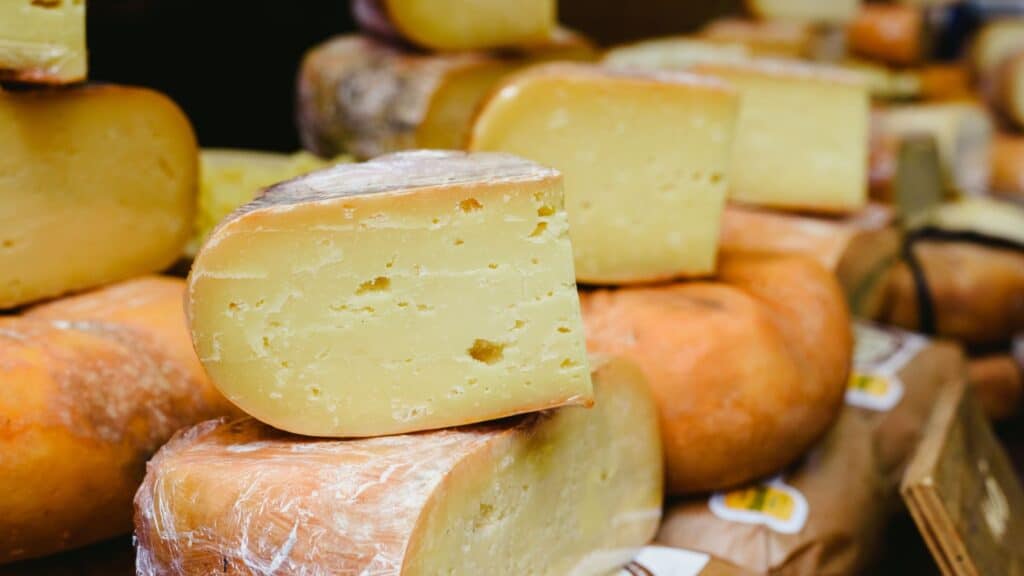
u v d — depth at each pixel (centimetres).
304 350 83
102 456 88
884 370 122
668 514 99
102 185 98
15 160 93
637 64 135
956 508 97
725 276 105
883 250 132
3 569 89
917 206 149
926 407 119
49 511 87
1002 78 177
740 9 196
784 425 98
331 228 82
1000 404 142
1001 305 140
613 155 99
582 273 100
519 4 118
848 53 194
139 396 90
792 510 100
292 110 139
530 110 96
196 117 132
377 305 83
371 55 122
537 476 86
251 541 81
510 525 84
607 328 97
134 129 99
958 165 163
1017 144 176
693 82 99
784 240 118
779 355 98
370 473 81
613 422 91
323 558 79
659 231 101
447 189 82
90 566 90
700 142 100
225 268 82
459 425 84
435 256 83
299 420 84
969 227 150
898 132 149
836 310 105
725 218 121
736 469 98
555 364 84
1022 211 164
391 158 89
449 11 116
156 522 84
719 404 96
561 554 88
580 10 179
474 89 117
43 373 88
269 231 82
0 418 86
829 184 124
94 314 95
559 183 83
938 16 200
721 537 98
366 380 83
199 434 87
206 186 110
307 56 129
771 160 123
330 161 121
